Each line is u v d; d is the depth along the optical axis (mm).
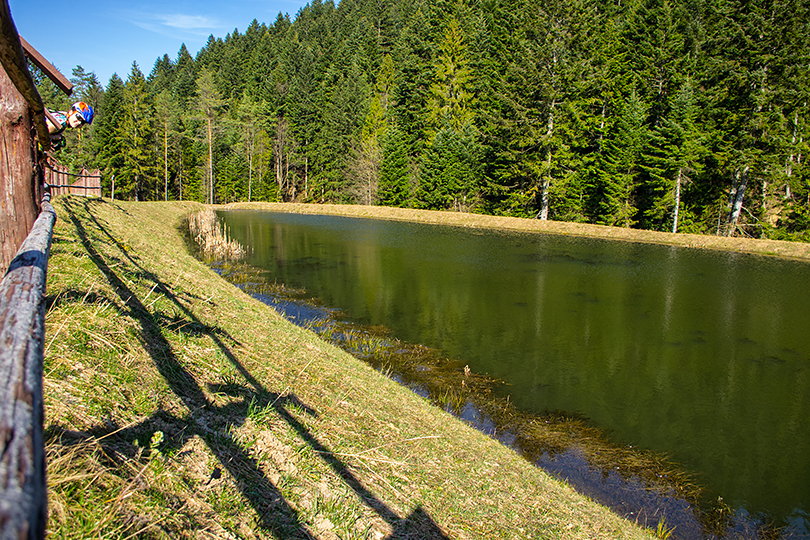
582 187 33656
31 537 452
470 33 44312
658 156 30141
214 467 2645
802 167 26875
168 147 51156
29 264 1398
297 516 2637
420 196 41344
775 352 10477
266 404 3719
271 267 17703
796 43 24594
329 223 34406
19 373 787
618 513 5355
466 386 8328
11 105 2332
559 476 5957
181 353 3883
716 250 23891
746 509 5590
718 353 10336
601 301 14094
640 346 10609
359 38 66375
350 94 51906
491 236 27938
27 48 3377
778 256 22453
